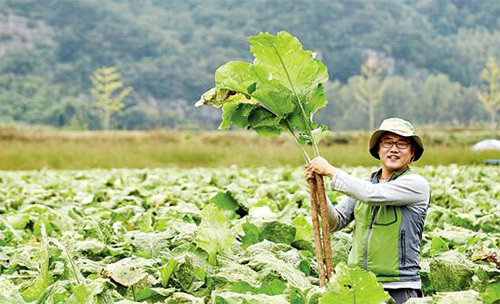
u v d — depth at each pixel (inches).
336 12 7362.2
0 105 5305.1
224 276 190.5
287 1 7554.1
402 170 194.4
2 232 285.7
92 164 1066.1
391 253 189.2
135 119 5787.4
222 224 208.1
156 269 199.0
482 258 209.2
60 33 6707.7
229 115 195.8
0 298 160.2
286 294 173.8
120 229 263.6
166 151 1111.6
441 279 199.0
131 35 6889.8
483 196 420.8
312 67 187.0
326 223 188.2
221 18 7573.8
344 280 149.3
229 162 1085.8
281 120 193.2
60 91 5944.9
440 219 316.2
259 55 185.5
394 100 5433.1
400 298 188.4
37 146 1126.4
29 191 456.8
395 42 7244.1
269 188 395.2
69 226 305.0
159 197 373.4
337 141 1498.5
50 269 203.6
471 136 1619.1
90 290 157.4
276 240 236.7
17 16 6737.2
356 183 185.8
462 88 5836.6
